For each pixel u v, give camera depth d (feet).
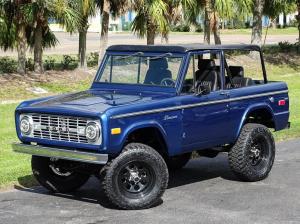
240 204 24.08
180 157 30.35
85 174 25.77
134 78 26.43
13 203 24.53
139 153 22.86
